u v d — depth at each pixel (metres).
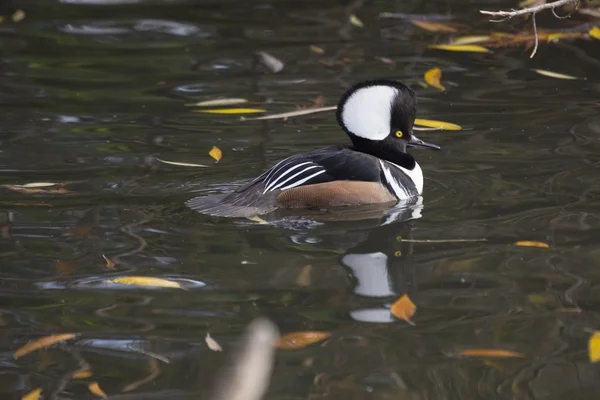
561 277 8.63
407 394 6.57
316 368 6.97
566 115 13.88
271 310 7.98
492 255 9.20
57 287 8.50
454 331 7.60
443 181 11.59
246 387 2.19
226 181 11.53
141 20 19.52
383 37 18.11
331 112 14.41
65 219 10.21
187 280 8.62
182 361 7.10
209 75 16.19
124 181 11.47
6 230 9.87
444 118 13.94
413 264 9.02
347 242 9.62
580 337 7.45
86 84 15.76
